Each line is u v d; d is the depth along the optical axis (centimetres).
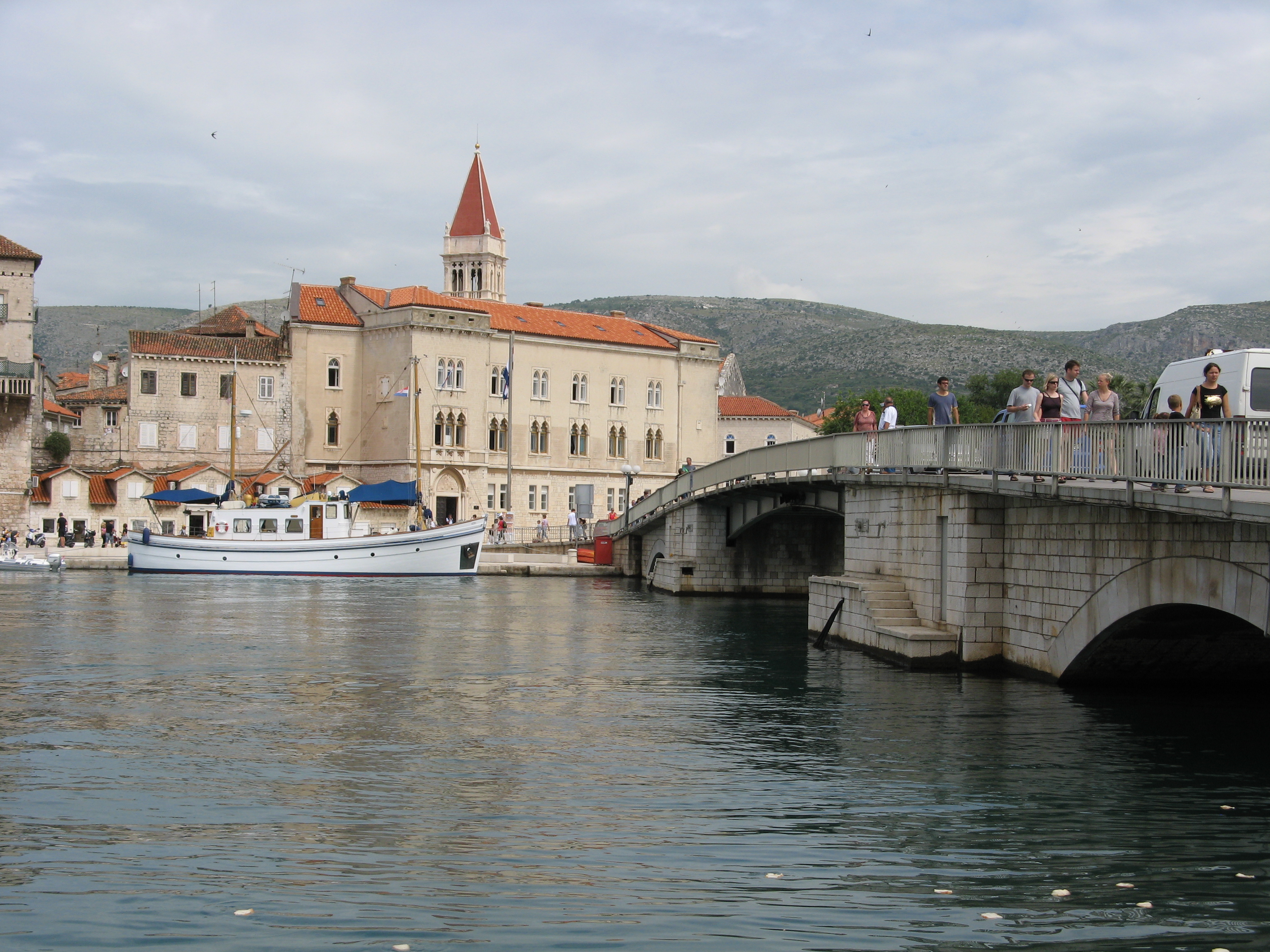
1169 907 1268
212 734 2184
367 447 9925
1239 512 1738
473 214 12300
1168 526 2139
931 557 3170
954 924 1213
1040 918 1233
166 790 1744
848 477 3847
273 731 2227
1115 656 2523
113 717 2359
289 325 9825
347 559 7456
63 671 3031
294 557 7388
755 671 3111
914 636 2978
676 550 6612
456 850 1446
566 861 1404
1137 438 2033
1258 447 1675
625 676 3028
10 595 5609
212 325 11044
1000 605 2923
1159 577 2162
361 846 1460
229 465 9506
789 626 4475
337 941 1152
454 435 9819
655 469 11412
